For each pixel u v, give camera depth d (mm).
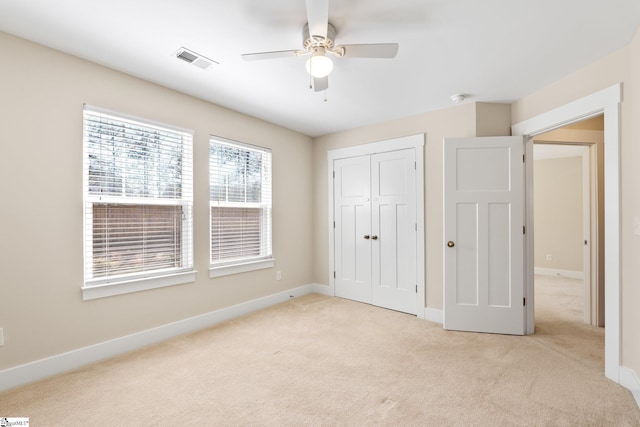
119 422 1667
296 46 2119
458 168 3014
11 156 1977
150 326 2682
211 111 3146
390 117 3566
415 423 1662
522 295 2887
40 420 1677
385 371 2215
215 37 2006
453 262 3025
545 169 5887
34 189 2068
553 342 2721
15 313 1996
